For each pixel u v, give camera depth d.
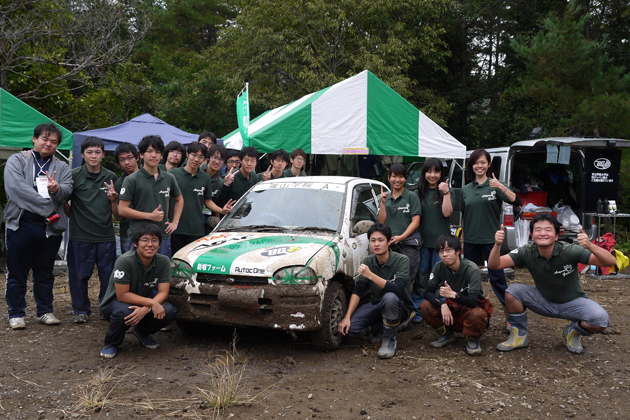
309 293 4.37
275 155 6.75
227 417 3.37
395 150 8.55
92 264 5.59
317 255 4.57
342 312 4.91
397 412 3.47
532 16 21.55
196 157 5.75
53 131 5.32
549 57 12.76
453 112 22.53
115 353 4.59
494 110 21.12
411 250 5.64
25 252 5.31
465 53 23.80
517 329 4.84
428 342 5.15
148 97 16.42
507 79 21.86
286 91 22.14
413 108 8.61
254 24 21.27
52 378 4.04
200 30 30.59
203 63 25.16
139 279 4.50
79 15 12.67
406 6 20.03
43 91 11.90
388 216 5.72
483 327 4.65
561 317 4.75
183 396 3.70
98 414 3.39
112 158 13.20
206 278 4.61
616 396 3.78
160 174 5.38
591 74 12.55
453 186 9.55
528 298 4.77
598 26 17.91
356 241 5.35
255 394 3.75
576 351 4.73
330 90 8.30
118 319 4.42
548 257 4.52
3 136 7.45
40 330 5.36
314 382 4.01
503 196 5.19
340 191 5.61
